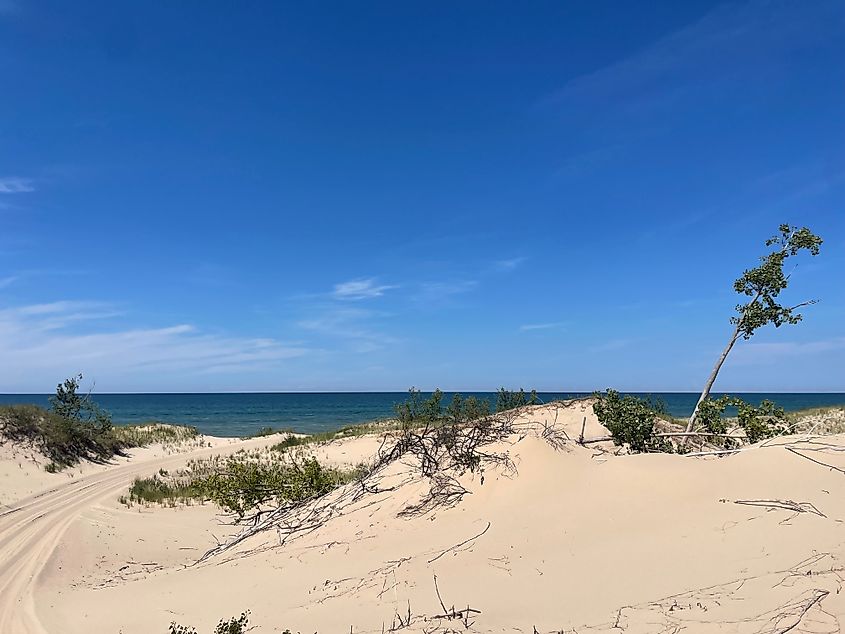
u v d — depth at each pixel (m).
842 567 4.35
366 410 91.94
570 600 4.68
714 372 12.56
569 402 15.09
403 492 8.84
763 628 3.67
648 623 4.00
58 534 14.11
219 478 14.34
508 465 8.10
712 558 4.99
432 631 4.46
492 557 5.94
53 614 8.06
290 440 34.84
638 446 10.94
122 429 36.00
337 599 5.71
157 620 6.53
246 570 8.02
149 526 16.28
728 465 7.09
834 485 6.33
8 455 22.69
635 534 5.82
